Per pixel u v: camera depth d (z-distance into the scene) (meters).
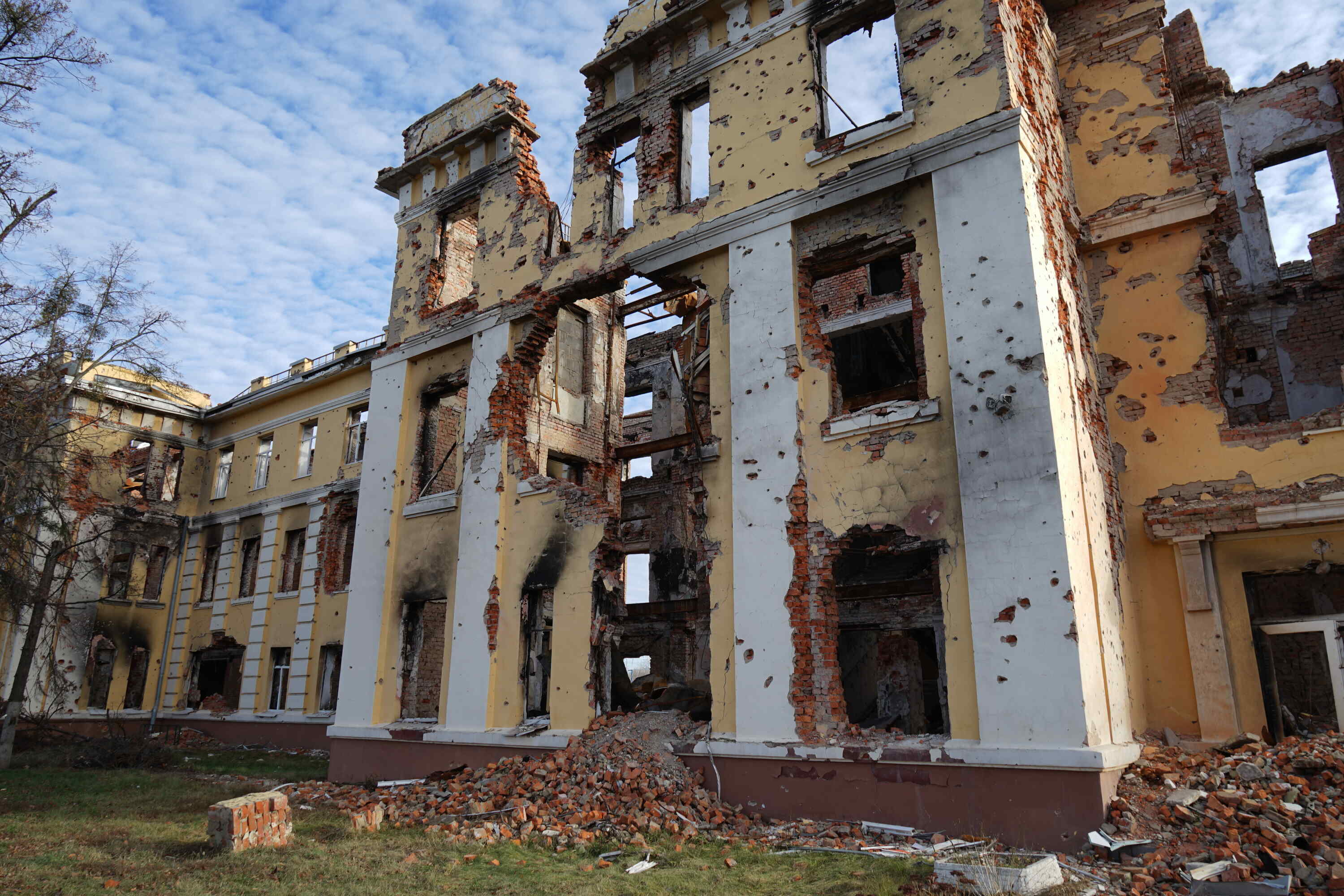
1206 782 8.46
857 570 15.69
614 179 14.79
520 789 10.93
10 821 10.67
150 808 11.96
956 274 10.09
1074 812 8.13
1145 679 10.80
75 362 18.09
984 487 9.34
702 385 19.19
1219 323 14.36
